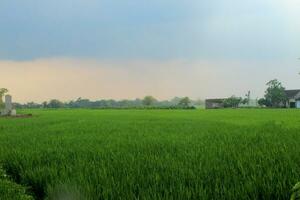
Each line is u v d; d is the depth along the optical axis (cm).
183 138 1619
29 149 1338
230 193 696
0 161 1141
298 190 538
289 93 11088
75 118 3859
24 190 830
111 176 842
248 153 1084
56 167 985
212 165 931
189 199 689
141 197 707
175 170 880
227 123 2769
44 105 13200
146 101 14688
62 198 748
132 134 1869
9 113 4819
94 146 1387
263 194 720
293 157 986
